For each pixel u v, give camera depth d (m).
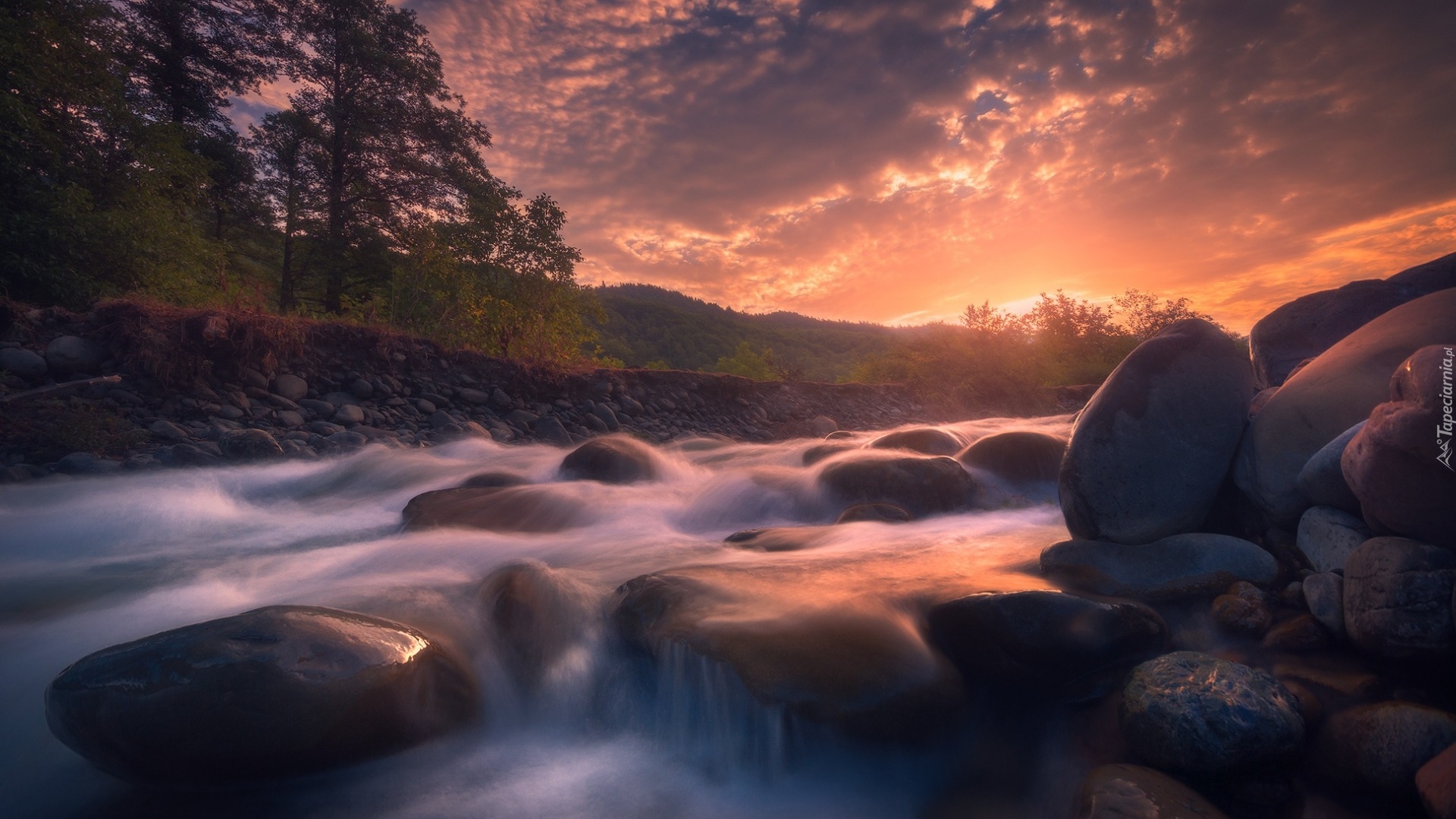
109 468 6.74
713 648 2.49
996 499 5.34
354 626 2.49
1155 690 2.05
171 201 11.27
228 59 19.70
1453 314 2.72
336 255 19.78
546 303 14.54
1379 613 2.01
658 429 12.67
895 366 21.98
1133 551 2.89
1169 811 1.70
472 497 5.32
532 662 2.89
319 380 9.94
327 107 19.52
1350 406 2.62
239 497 6.55
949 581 3.04
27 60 9.38
